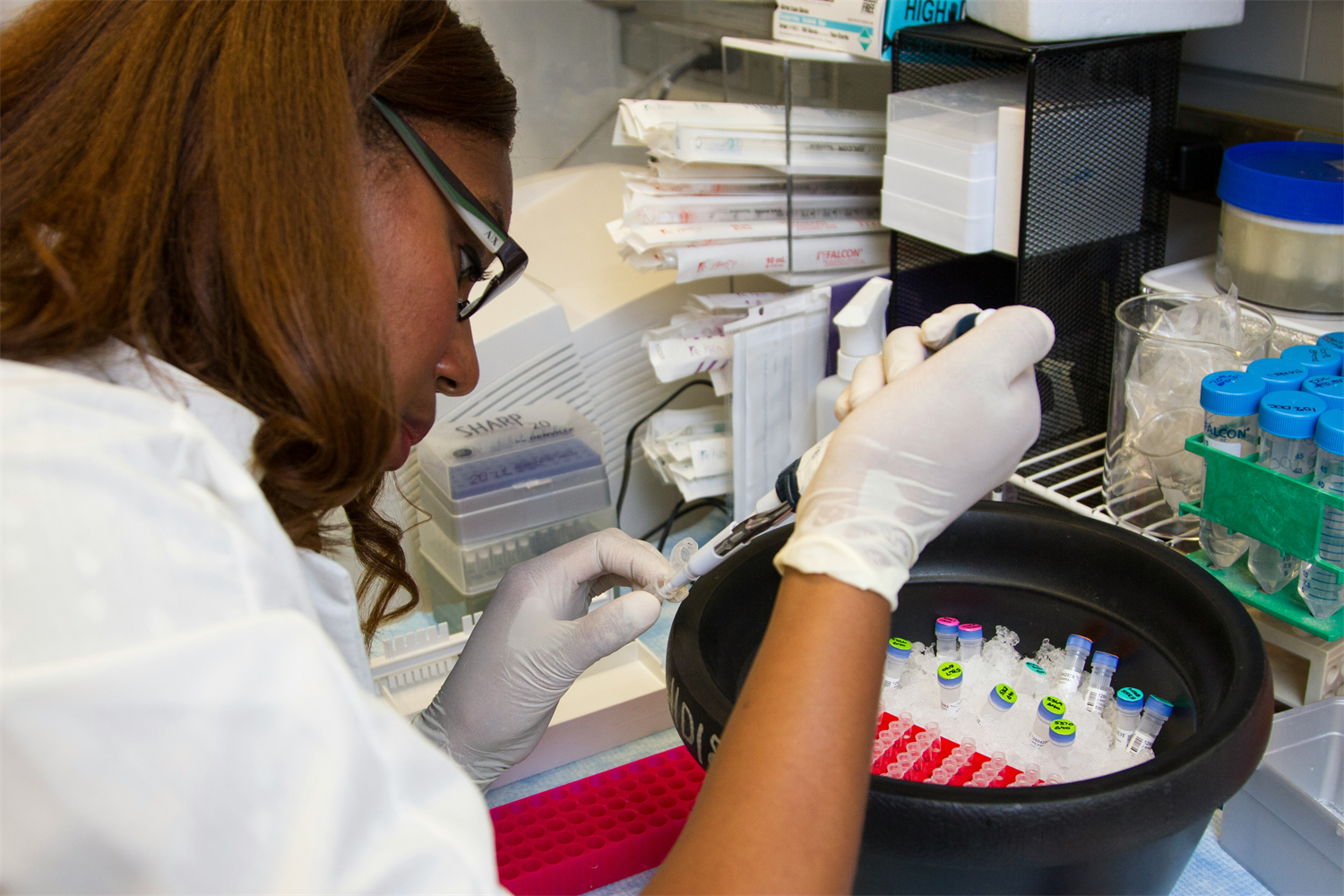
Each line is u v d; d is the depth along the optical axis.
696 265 1.18
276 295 0.46
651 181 1.22
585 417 1.28
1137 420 0.94
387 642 1.04
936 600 0.86
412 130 0.55
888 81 1.25
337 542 0.64
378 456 0.52
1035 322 0.62
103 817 0.34
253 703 0.36
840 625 0.48
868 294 1.11
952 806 0.52
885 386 0.60
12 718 0.34
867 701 0.47
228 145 0.46
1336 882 0.70
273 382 0.49
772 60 1.23
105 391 0.40
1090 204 1.05
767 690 0.46
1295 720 0.79
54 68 0.50
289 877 0.35
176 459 0.40
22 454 0.36
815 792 0.43
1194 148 1.14
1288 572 0.81
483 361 1.21
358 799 0.37
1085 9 0.95
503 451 1.15
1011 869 0.53
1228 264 1.02
